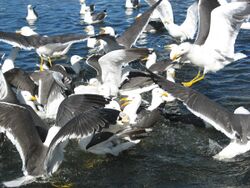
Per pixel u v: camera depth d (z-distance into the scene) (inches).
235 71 698.8
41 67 713.6
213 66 609.0
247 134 466.9
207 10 628.1
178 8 1040.2
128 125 498.9
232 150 477.7
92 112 396.5
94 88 593.6
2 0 1162.6
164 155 491.8
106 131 485.1
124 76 631.8
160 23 920.9
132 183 448.8
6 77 585.6
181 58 620.4
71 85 633.6
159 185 444.8
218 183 444.8
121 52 586.6
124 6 1101.7
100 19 978.1
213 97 617.9
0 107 429.4
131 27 685.9
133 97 568.1
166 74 690.2
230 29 585.6
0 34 655.8
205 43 602.5
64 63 759.1
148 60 727.1
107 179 455.2
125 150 497.7
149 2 874.8
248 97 614.5
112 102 514.0
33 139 424.5
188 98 448.1
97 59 636.1
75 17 1024.2
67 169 467.8
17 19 1000.2
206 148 502.3
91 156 488.1
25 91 583.2
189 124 545.3
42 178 442.0
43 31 926.4
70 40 700.7
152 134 528.4
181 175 458.9
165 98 578.6
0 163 486.6
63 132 388.2
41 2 1147.9
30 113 450.3
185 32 846.5
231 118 461.4
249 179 448.5
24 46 672.4
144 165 475.5
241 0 587.5
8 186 413.4
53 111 569.6
